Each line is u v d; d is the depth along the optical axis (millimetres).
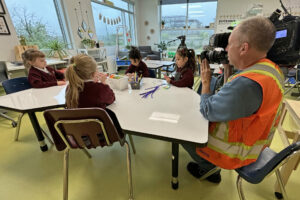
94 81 1028
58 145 991
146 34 6914
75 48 3979
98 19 4738
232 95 645
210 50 917
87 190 1163
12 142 1718
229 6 5469
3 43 2646
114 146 1643
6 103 1175
